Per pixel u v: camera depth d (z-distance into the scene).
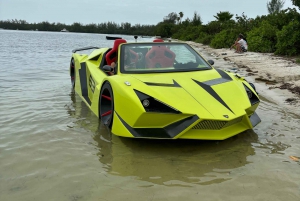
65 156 3.26
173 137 3.36
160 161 3.16
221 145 3.59
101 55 5.60
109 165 3.06
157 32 76.62
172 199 2.45
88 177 2.81
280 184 2.68
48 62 12.13
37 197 2.48
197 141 3.70
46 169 2.96
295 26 13.41
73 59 6.75
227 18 43.56
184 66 4.57
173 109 3.37
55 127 4.19
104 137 3.83
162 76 4.12
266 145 3.58
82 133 3.97
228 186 2.65
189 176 2.84
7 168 2.98
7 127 4.16
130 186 2.65
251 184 2.68
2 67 10.16
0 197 2.47
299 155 3.31
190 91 3.72
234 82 4.17
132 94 3.55
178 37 60.50
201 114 3.34
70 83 7.42
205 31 44.00
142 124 3.48
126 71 4.30
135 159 3.20
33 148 3.47
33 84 7.21
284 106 5.28
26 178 2.79
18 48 21.12
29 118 4.56
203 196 2.49
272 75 8.45
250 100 4.04
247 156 3.28
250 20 25.66
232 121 3.51
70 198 2.46
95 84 4.88
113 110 3.81
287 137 3.83
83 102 5.58
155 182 2.72
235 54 16.58
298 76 8.01
